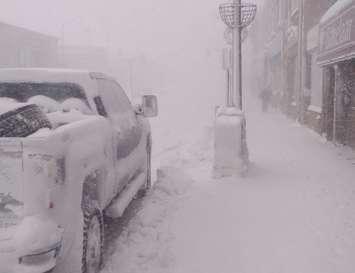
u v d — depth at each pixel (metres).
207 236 5.86
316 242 5.60
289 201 7.33
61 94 5.61
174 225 6.26
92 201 4.58
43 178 3.51
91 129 4.60
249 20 10.37
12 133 3.63
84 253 4.22
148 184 8.31
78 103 5.39
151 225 6.15
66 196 3.81
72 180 3.91
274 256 5.22
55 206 3.64
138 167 7.33
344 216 6.56
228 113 8.94
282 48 25.62
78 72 5.68
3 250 3.41
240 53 10.45
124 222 6.61
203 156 11.58
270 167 10.09
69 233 3.90
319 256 5.19
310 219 6.45
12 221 3.48
